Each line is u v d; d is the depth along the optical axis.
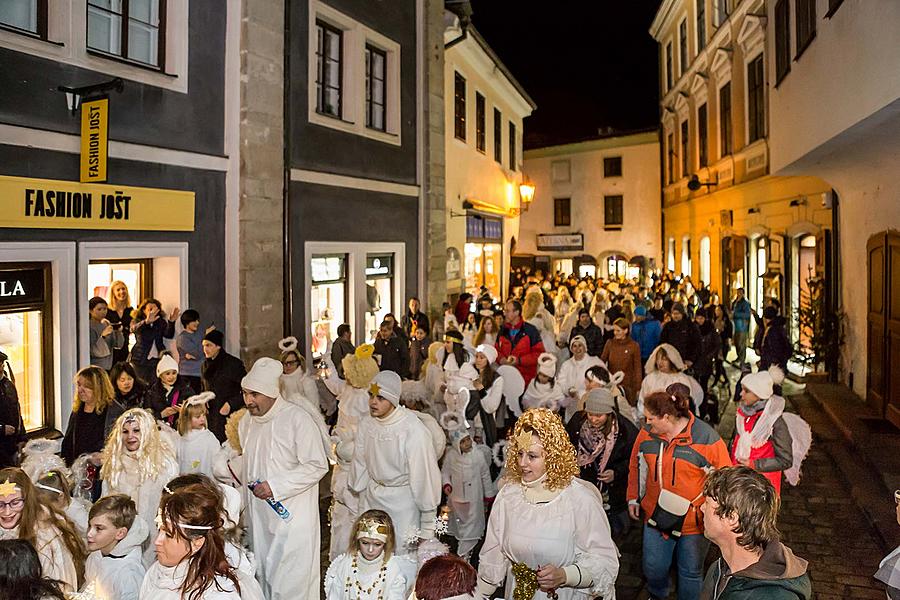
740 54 19.48
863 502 7.99
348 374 7.44
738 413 5.90
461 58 19.97
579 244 38.78
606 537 4.08
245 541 5.47
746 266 19.47
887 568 3.58
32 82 7.66
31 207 7.62
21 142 7.53
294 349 9.06
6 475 3.96
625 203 37.31
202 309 9.88
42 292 7.89
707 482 3.09
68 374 8.01
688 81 26.23
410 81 15.02
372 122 14.10
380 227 14.02
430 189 15.45
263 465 5.27
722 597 2.88
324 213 12.31
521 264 40.81
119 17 8.82
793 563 2.91
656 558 5.20
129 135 8.77
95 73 8.33
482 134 22.89
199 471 5.77
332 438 6.76
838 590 6.29
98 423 6.26
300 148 11.71
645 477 5.34
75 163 8.10
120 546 4.08
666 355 7.81
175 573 3.24
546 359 8.46
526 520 4.07
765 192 17.77
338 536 6.31
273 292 10.84
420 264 15.44
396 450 5.51
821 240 14.34
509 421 8.71
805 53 10.52
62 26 7.91
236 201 10.28
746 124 18.91
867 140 9.14
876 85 7.23
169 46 9.39
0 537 3.92
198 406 5.84
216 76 10.05
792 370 15.77
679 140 29.25
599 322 15.80
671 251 31.92
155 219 9.07
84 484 5.48
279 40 10.87
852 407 11.68
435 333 14.13
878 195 11.36
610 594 4.12
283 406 5.38
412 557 4.52
